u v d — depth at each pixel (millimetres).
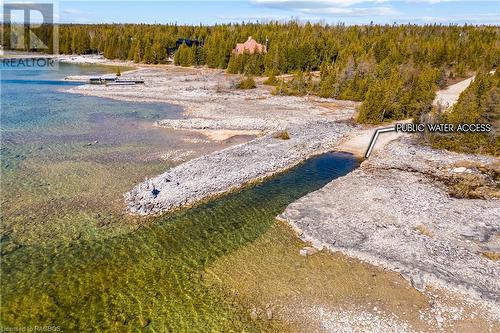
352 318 18797
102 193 30781
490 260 23047
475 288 20516
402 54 97188
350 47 104250
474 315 18984
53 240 24500
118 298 19766
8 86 77625
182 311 19016
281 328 18219
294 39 115500
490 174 37500
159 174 34750
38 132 46219
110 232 25578
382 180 35156
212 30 156250
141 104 64750
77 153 39438
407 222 27281
